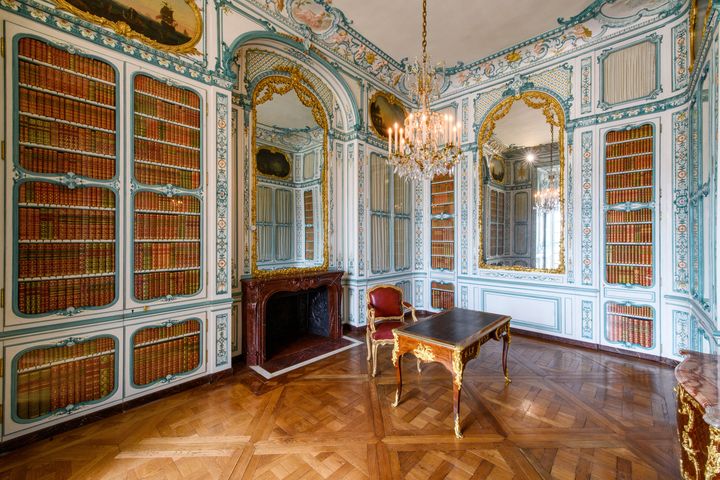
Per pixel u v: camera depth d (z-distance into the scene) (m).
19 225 2.39
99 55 2.74
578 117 4.54
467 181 5.71
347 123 5.27
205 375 3.39
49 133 2.51
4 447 2.30
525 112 5.57
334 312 4.90
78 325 2.64
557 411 2.81
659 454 2.24
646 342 4.04
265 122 4.37
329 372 3.69
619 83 4.23
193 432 2.54
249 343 3.87
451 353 2.53
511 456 2.23
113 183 2.81
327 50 4.64
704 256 3.07
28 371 2.42
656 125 3.96
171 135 3.17
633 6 4.02
